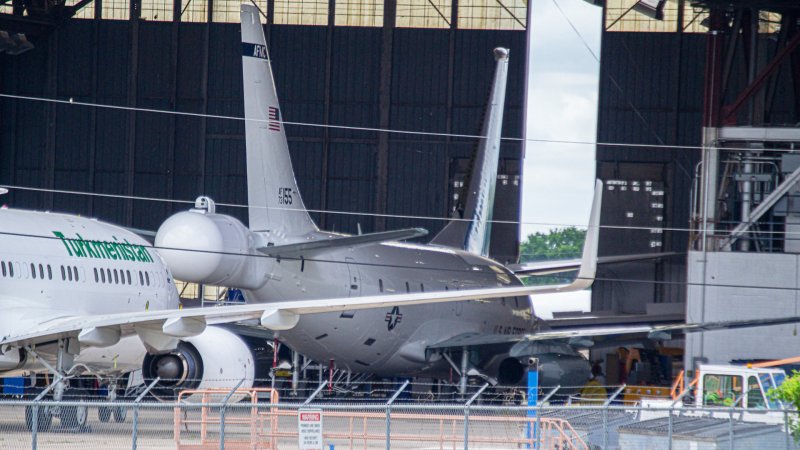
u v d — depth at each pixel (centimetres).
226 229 11031
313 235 12431
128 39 19738
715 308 13888
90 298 9694
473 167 17062
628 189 19762
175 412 8475
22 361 9094
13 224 9094
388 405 7081
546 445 9050
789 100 18788
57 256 9362
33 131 19750
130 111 19788
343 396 15675
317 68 19675
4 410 12038
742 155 14288
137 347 10488
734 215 14925
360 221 19775
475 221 16925
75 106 19750
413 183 19700
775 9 14250
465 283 15050
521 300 16725
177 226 10825
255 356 15850
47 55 19662
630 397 15950
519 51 19612
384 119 19612
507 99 19762
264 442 8981
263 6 19738
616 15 19675
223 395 10462
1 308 8769
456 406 7219
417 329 14038
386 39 19600
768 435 7662
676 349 19638
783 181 14325
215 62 19750
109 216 19850
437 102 19650
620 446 7750
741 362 13475
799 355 13738
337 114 19662
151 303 10738
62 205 19825
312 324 12612
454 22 19550
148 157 19862
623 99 19688
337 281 12481
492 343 14100
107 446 8638
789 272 13725
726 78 14275
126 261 10375
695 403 10188
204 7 19750
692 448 7475
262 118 11844
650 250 19850
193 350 10244
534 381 11000
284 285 11788
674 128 19538
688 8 19475
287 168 12162
